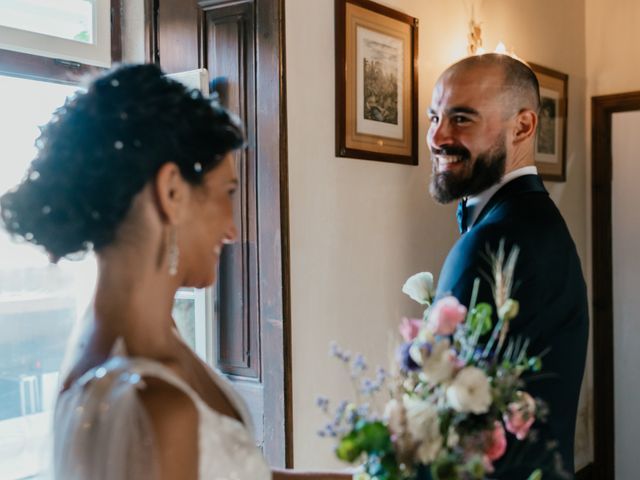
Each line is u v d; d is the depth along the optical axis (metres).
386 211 2.62
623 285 3.98
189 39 2.38
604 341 3.94
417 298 1.47
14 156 2.19
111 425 0.83
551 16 3.60
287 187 2.21
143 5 2.45
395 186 2.67
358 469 1.12
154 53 2.45
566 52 3.73
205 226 0.97
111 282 0.94
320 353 2.34
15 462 2.23
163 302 0.95
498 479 1.38
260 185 2.24
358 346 2.49
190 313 2.37
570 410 1.56
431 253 2.85
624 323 3.98
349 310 2.46
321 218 2.34
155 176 0.90
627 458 4.00
